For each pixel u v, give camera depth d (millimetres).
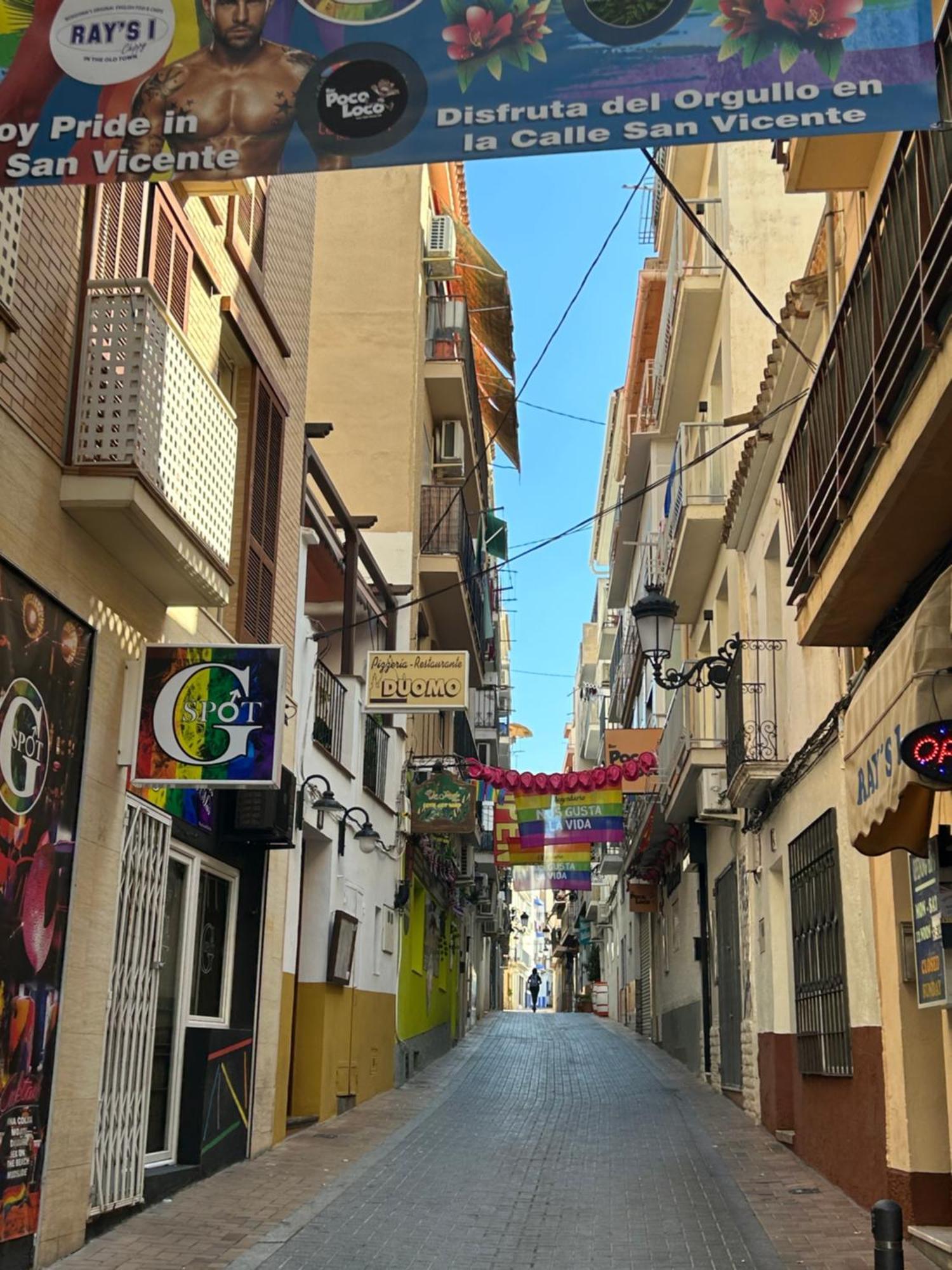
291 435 13188
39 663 7395
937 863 7875
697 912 21375
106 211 8430
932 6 5488
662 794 20969
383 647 19609
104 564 8258
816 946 11531
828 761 11008
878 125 5367
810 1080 11766
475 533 28625
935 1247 7863
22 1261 7031
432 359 23000
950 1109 8195
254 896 11781
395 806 19266
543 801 18656
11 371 7109
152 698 8562
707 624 19453
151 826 9203
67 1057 7609
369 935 17406
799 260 16969
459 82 5684
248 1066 11391
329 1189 10062
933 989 8125
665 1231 8891
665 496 20141
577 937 63438
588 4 5695
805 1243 8445
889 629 8500
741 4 5582
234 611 11203
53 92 5848
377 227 22922
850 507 7746
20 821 7117
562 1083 20047
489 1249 8328
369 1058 17172
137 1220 8586
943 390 5965
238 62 5820
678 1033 24141
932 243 5945
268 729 8477
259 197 12117
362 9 5824
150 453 7922
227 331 11148
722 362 18016
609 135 5504
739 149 17281
